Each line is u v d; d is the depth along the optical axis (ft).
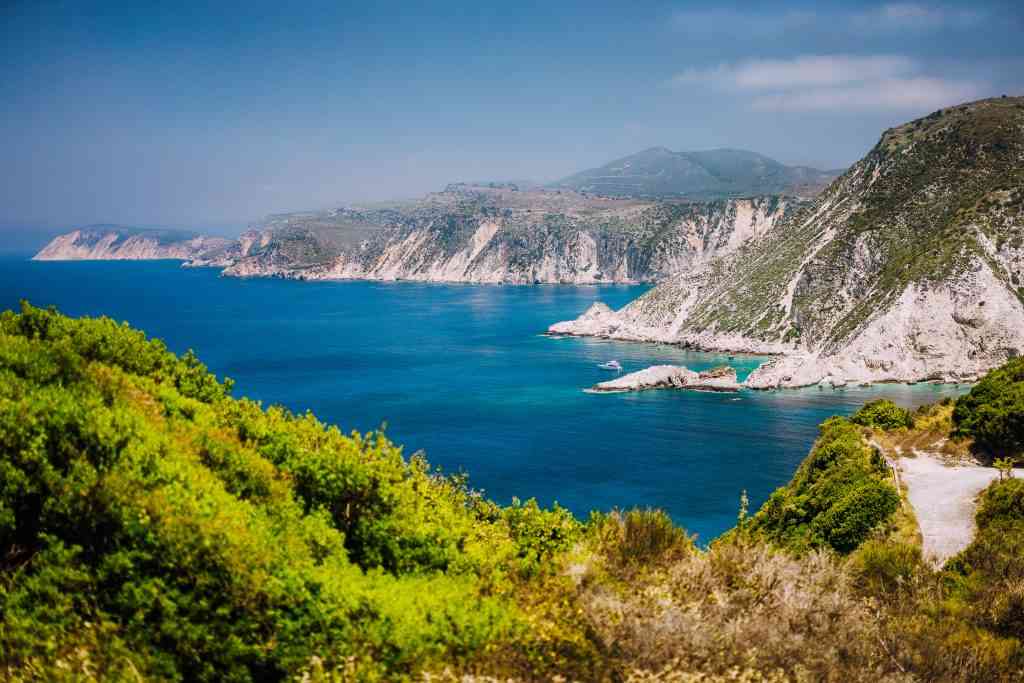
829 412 333.21
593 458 259.19
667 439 286.66
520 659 27.89
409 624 28.40
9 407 31.27
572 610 30.37
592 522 47.39
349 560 36.17
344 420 322.75
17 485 29.32
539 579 35.50
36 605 26.50
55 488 29.25
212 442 37.04
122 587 26.96
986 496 74.90
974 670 31.27
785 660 29.14
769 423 313.12
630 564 37.78
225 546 27.81
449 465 251.19
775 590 34.73
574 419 324.39
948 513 76.64
